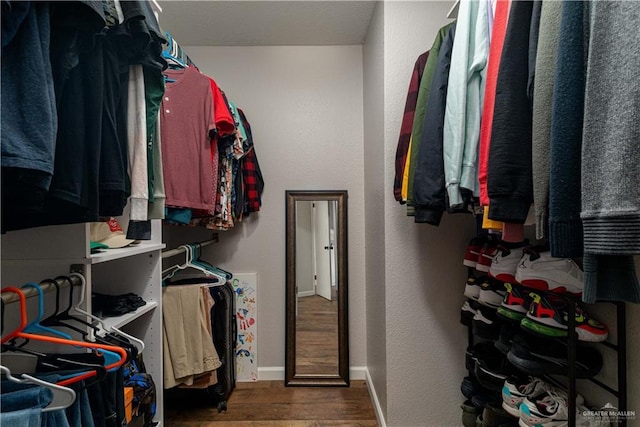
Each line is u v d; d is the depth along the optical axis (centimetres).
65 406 58
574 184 56
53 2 56
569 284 94
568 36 57
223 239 223
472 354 139
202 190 136
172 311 157
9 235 86
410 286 154
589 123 52
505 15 83
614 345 92
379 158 169
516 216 72
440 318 154
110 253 96
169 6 184
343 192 222
